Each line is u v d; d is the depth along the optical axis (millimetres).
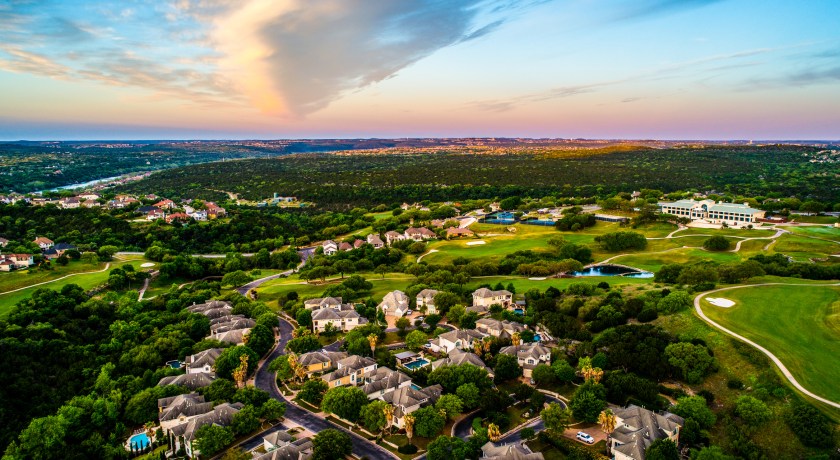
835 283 154125
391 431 109062
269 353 150625
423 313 177375
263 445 102312
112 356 141250
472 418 113375
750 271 159250
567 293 172625
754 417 96562
